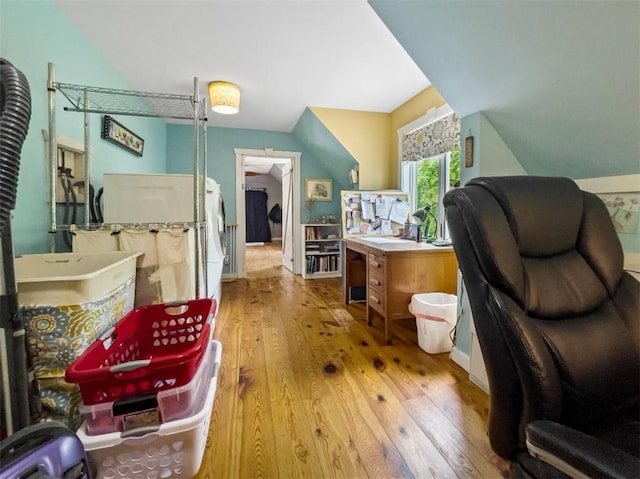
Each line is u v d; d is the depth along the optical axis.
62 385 1.04
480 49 1.36
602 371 0.81
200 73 2.54
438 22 1.39
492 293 0.81
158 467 0.97
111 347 1.15
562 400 0.75
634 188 1.29
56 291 1.02
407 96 3.10
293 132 4.57
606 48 1.02
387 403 1.52
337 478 1.09
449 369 1.85
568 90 1.23
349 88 2.89
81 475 0.80
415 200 3.31
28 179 1.48
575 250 0.96
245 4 1.70
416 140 3.06
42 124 1.58
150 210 1.90
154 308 1.42
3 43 1.32
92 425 0.91
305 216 4.75
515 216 0.89
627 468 0.46
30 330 1.00
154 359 0.94
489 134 1.70
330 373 1.81
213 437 1.29
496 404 0.80
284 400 1.54
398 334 2.42
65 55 1.79
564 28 1.05
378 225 3.27
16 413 0.88
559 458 0.55
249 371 1.83
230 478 1.09
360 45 2.13
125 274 1.36
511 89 1.42
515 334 0.75
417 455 1.19
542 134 1.50
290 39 2.04
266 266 5.44
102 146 2.29
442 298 2.27
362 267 3.22
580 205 0.98
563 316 0.86
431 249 2.29
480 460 1.17
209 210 2.21
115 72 2.45
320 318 2.78
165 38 2.03
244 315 2.86
